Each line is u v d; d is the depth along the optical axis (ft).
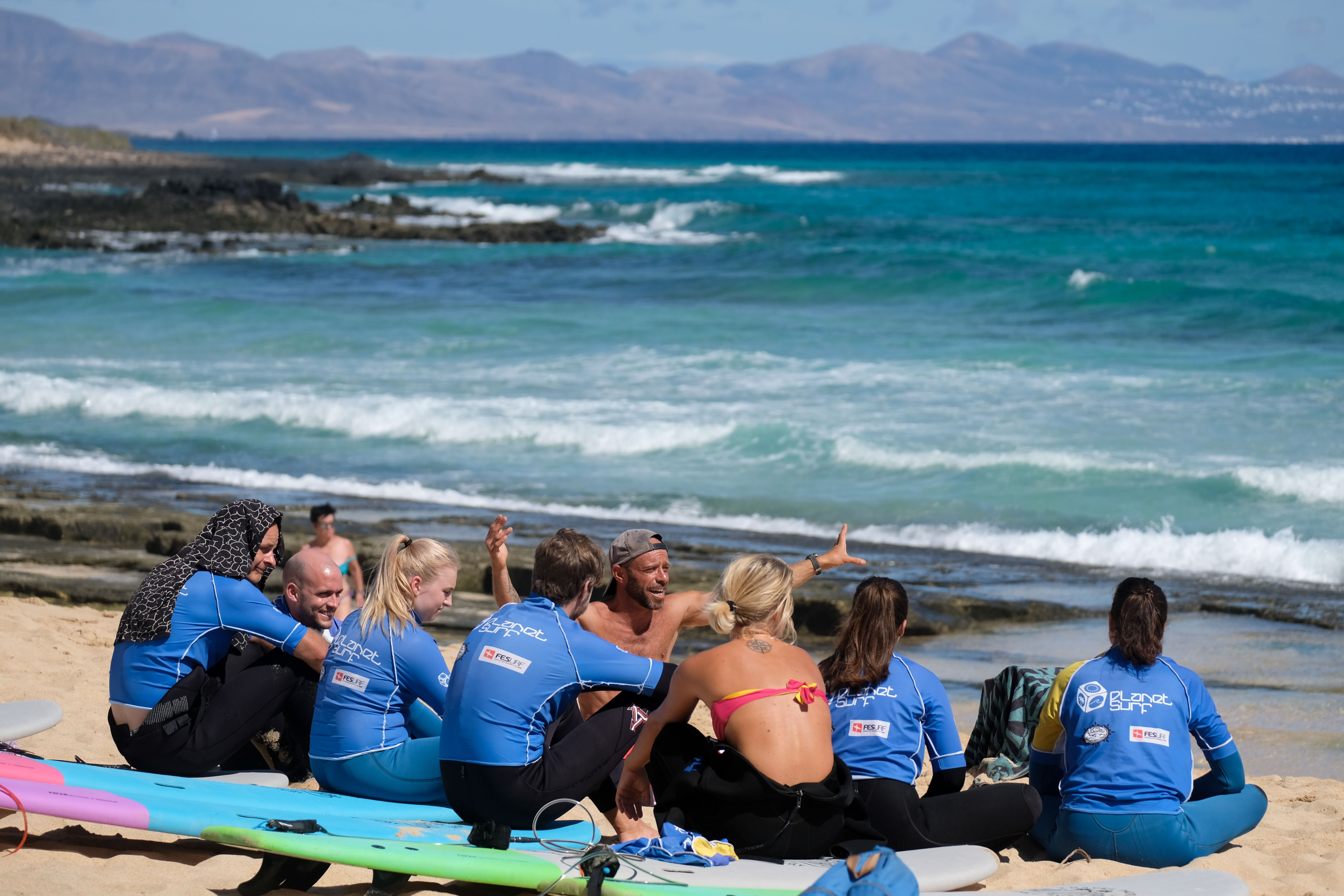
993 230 333.83
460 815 31.22
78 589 71.46
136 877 29.55
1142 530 82.79
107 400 126.82
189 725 34.73
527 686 30.30
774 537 84.74
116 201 405.39
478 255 300.61
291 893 29.48
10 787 29.71
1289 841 35.99
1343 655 61.77
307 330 169.68
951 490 92.89
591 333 164.76
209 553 35.58
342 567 68.28
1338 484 86.48
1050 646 64.80
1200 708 33.78
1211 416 109.40
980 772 42.19
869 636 33.32
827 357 145.48
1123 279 193.98
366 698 33.04
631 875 28.02
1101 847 32.83
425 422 115.14
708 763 31.07
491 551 40.40
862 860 20.65
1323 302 163.02
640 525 87.45
